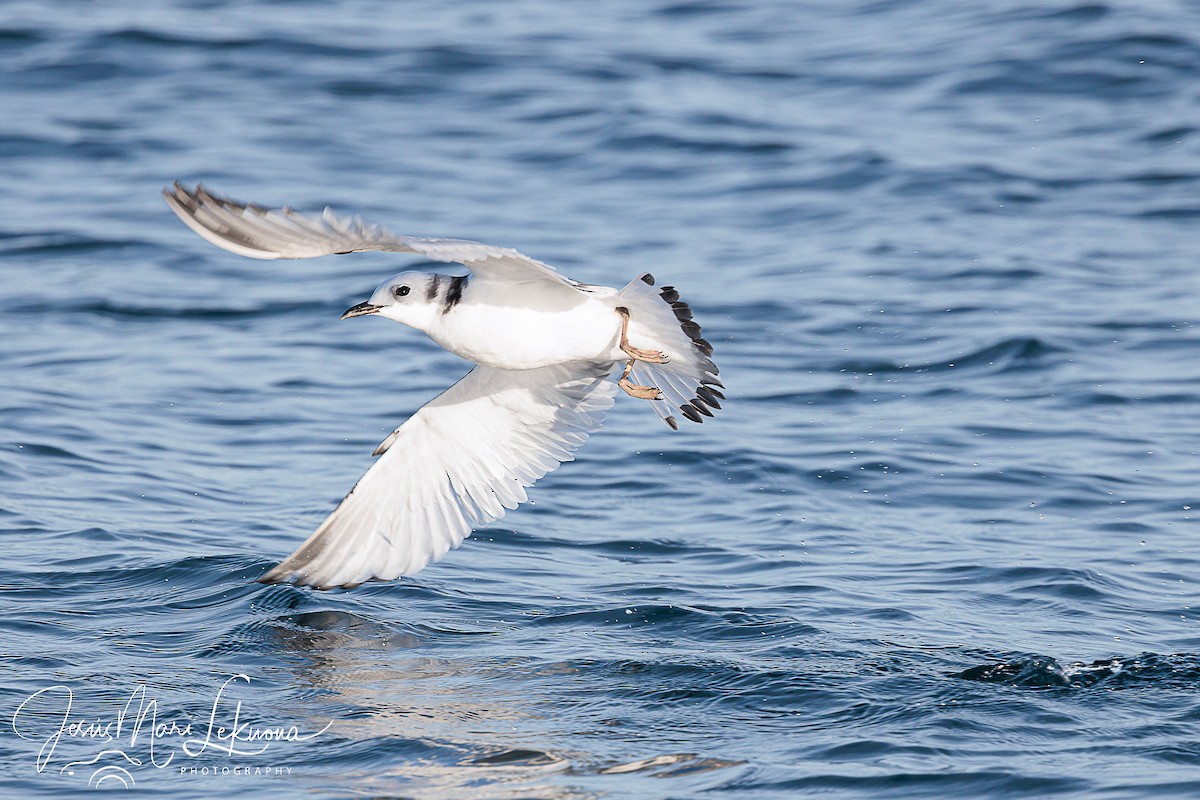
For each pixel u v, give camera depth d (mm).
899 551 12578
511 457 10539
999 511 13477
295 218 7469
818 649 10453
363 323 19078
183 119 26406
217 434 15523
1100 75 26906
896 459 14617
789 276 20016
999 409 15867
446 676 10039
